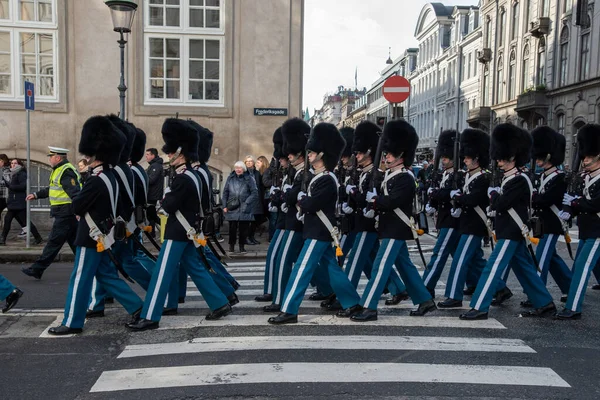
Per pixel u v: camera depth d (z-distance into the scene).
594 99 28.00
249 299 7.48
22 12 13.38
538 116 33.75
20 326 6.14
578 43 29.62
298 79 13.81
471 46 47.97
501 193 6.31
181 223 6.04
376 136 7.14
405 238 6.32
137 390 4.49
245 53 13.65
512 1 38.31
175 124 6.12
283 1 13.62
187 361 5.08
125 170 6.51
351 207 7.03
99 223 5.76
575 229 15.37
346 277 6.48
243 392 4.44
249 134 13.77
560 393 4.46
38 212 13.66
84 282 5.85
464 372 4.86
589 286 8.37
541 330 6.05
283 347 5.43
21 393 4.46
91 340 5.69
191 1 13.56
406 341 5.63
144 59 13.49
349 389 4.49
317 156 6.20
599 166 6.49
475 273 7.51
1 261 10.47
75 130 13.50
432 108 58.94
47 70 13.49
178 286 6.98
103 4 13.34
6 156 12.37
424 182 16.56
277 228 7.24
